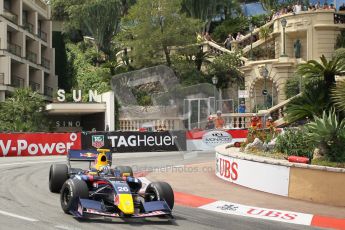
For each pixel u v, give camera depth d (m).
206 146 26.67
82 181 10.09
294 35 45.22
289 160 13.49
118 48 56.81
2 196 12.84
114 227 9.29
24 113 41.34
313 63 16.34
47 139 28.34
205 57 47.06
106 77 50.56
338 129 13.20
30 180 16.44
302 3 53.81
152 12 44.84
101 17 57.19
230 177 15.83
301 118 16.03
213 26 61.34
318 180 12.66
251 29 45.38
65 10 60.56
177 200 13.09
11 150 27.55
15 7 48.75
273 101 40.22
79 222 9.60
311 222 10.69
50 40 57.47
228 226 9.97
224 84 44.38
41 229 8.94
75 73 57.72
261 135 17.80
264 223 10.43
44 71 54.91
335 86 15.73
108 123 40.62
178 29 44.44
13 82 47.34
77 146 28.81
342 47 41.16
